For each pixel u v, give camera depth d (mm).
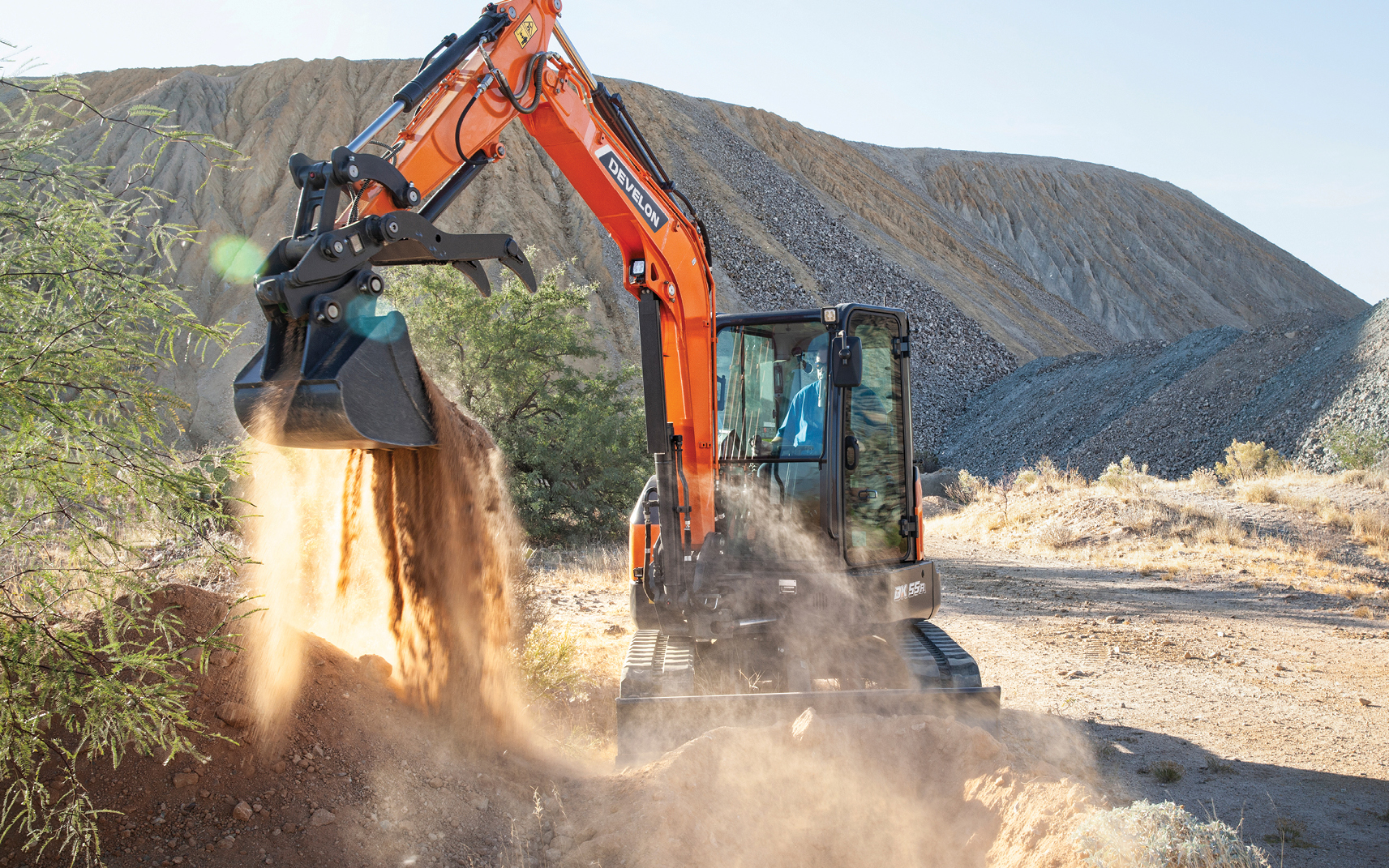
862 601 5809
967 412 76188
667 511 5668
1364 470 20734
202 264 56281
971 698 5285
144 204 3395
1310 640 9586
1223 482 24453
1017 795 4043
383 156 4219
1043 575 15242
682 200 5961
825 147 144125
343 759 4148
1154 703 7203
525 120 5195
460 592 4816
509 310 22484
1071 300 154375
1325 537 16172
